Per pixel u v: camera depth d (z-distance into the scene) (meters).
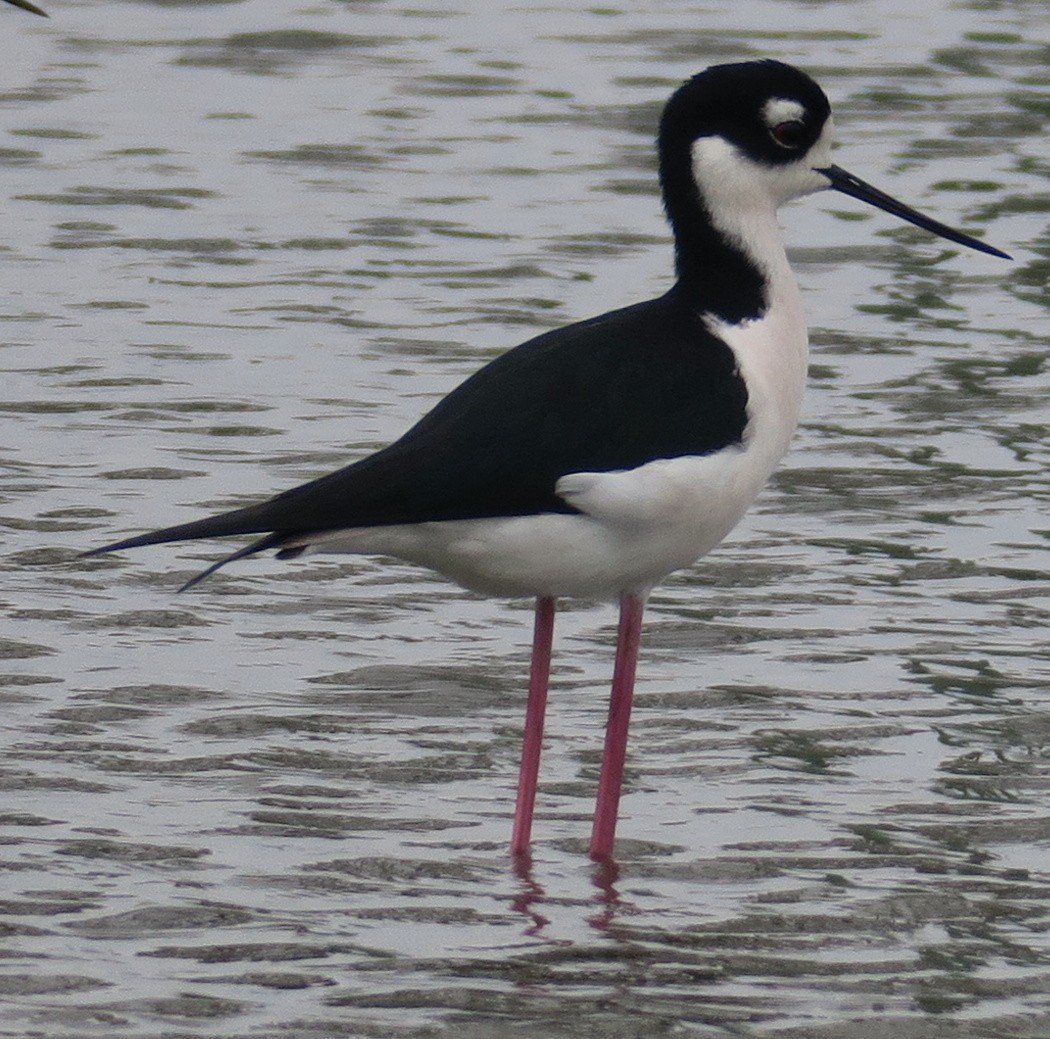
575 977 8.51
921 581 13.12
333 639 12.12
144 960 8.51
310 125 24.45
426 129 24.36
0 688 11.22
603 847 9.73
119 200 21.61
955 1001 8.38
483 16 29.70
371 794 10.27
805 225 21.23
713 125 9.95
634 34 28.70
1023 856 9.77
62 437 15.26
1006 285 19.39
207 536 9.12
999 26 29.44
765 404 9.73
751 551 13.59
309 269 19.58
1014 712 11.30
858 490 14.62
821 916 9.14
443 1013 8.15
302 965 8.52
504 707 11.33
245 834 9.76
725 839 9.90
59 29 28.48
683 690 11.57
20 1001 8.11
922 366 17.27
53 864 9.34
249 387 16.47
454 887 9.34
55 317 18.11
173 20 29.20
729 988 8.45
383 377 16.80
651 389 9.49
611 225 20.97
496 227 20.91
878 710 11.31
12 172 22.47
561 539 9.39
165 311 18.36
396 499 9.22
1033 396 16.56
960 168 22.98
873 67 27.09
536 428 9.33
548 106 25.30
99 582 12.73
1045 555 13.55
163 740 10.72
